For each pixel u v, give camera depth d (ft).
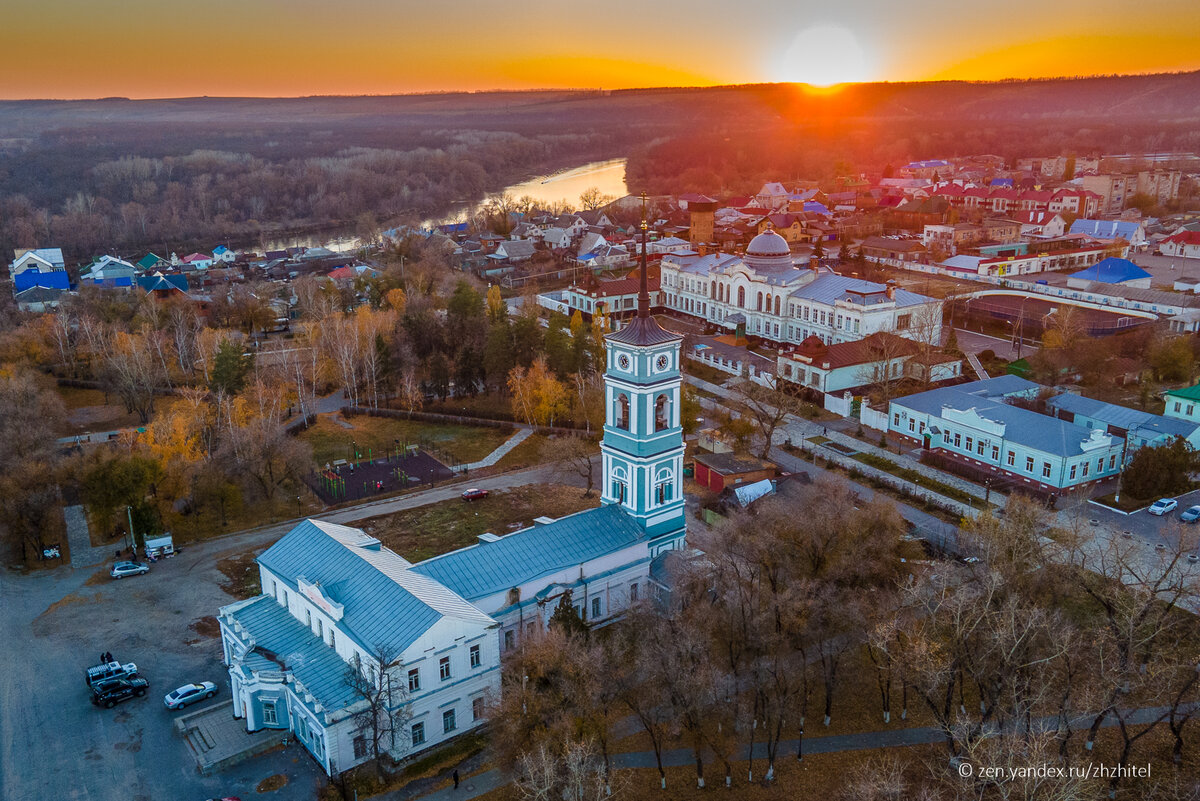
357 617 232.94
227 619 260.21
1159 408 464.24
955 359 522.88
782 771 217.97
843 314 560.61
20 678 263.29
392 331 567.59
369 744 220.64
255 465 381.81
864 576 256.32
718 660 241.96
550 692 204.54
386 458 445.78
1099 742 223.92
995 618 226.38
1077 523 303.27
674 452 287.28
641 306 272.72
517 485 407.85
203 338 554.05
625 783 211.00
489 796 211.82
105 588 318.04
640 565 282.97
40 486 342.44
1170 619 255.50
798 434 458.09
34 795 215.10
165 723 242.78
